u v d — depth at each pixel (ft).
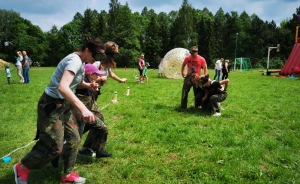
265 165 12.19
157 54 218.79
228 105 26.18
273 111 23.16
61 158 12.34
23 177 9.40
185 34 206.59
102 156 12.51
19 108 23.98
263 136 16.20
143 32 237.04
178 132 17.02
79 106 8.22
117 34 195.83
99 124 11.84
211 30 210.59
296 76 70.74
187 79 22.62
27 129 17.65
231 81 54.75
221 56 231.71
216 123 19.12
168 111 22.98
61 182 10.36
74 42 223.92
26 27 226.79
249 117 21.21
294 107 25.04
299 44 76.69
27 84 43.98
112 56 12.89
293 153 13.53
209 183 10.50
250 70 134.10
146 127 18.02
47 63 222.48
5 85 42.04
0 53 228.84
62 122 9.33
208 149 14.25
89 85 11.39
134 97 31.17
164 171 11.54
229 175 11.05
